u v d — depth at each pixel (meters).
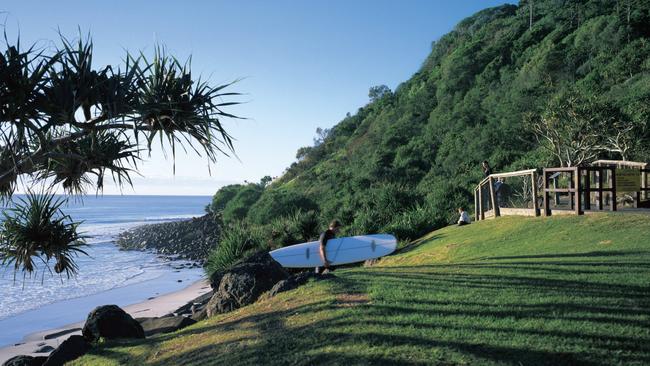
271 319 6.93
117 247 62.19
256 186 116.31
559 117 32.31
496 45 88.75
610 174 14.05
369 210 23.53
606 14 76.06
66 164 8.49
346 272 9.81
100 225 108.19
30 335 18.17
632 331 4.75
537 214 14.16
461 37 124.81
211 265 18.89
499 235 13.07
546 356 4.36
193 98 7.46
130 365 6.69
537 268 8.03
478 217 18.52
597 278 6.89
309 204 54.84
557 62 63.91
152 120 7.39
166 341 7.41
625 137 29.98
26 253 8.77
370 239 17.53
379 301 6.79
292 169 124.56
